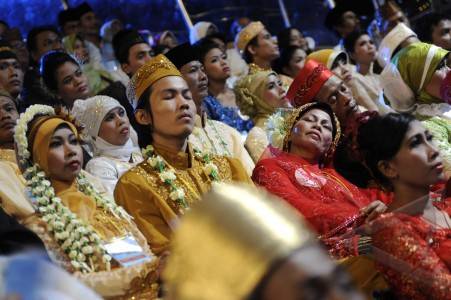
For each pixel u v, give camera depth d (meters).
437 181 3.87
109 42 8.66
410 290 3.55
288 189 4.59
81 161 4.20
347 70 7.07
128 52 7.41
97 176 5.09
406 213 3.80
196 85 6.07
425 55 5.87
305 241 1.64
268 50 8.09
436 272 3.52
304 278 1.62
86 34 8.76
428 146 3.88
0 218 3.65
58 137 4.14
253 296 1.63
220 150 5.89
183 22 10.10
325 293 1.62
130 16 10.07
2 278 2.02
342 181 4.85
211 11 10.18
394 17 8.07
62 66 6.54
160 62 4.52
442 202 4.09
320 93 5.52
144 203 4.26
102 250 3.96
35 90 6.59
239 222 1.67
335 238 3.91
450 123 5.84
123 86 6.22
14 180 4.50
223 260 1.65
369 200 4.75
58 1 9.87
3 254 3.45
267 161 4.83
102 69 7.97
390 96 6.05
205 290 1.66
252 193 1.72
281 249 1.63
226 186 1.80
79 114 5.40
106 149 5.36
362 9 9.09
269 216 1.67
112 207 4.18
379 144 3.90
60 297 2.00
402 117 3.92
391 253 3.58
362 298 1.65
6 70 6.57
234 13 10.24
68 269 3.88
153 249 4.17
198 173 4.45
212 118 6.90
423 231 3.70
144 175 4.33
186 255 1.69
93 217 4.11
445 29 7.28
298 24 10.59
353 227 4.00
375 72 8.16
